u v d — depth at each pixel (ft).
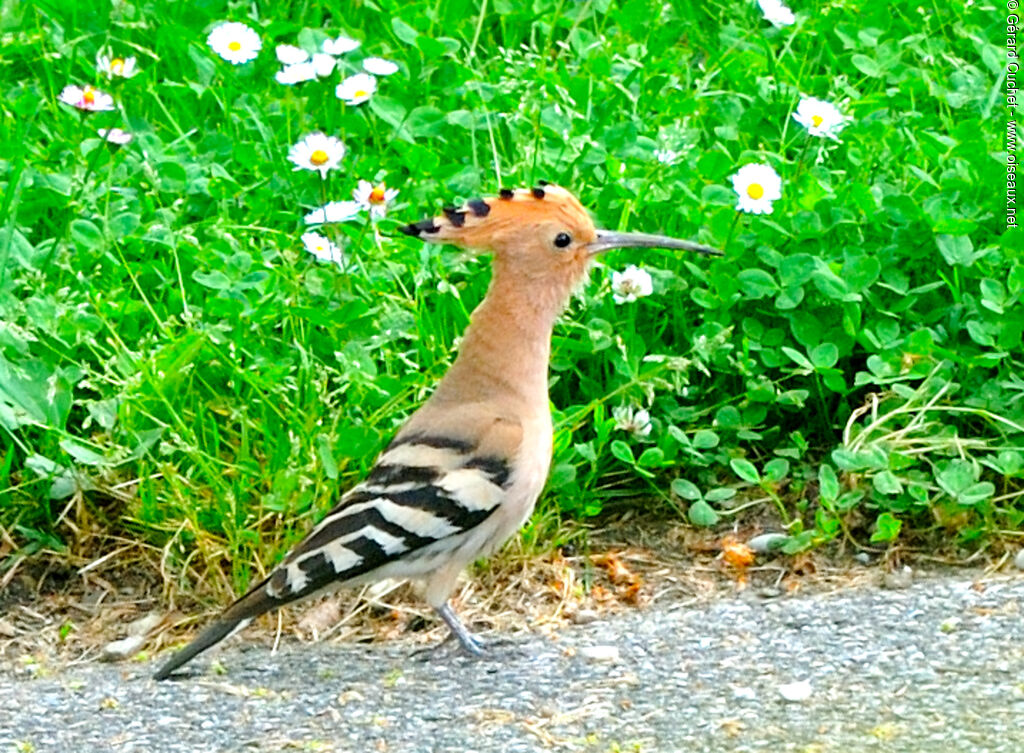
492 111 41.68
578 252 30.63
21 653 31.71
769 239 37.29
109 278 37.35
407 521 29.37
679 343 36.70
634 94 43.14
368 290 36.52
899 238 37.32
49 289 36.24
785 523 34.04
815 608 31.53
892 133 40.47
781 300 35.78
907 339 35.06
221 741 27.55
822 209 37.76
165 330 34.68
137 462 33.81
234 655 31.07
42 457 33.32
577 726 27.63
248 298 35.99
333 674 29.91
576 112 40.81
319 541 29.45
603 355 35.83
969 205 38.42
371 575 29.66
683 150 39.42
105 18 45.37
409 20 45.62
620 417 33.94
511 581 33.01
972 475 33.14
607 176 38.91
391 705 28.60
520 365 30.45
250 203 39.96
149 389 33.81
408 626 32.19
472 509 29.66
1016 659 29.14
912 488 33.24
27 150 40.34
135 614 32.55
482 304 30.68
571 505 34.17
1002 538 33.32
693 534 34.24
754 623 31.09
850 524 33.78
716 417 35.17
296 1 47.42
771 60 43.27
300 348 34.19
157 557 33.32
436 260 36.55
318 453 33.01
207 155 41.24
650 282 35.04
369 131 42.39
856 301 35.47
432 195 39.27
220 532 33.19
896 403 34.88
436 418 30.37
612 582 33.19
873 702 27.99
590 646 30.48
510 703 28.50
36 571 33.35
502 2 46.24
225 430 34.73
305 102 43.19
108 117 42.06
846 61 45.34
